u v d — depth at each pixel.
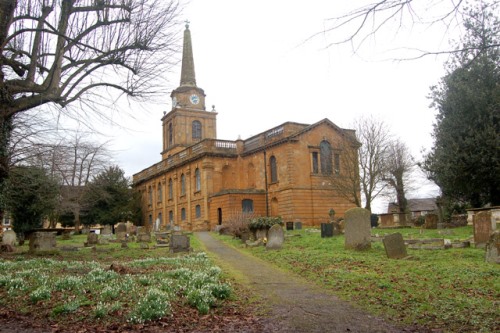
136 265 14.25
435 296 9.20
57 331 7.04
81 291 9.30
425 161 29.48
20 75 13.95
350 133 36.41
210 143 46.59
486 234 15.31
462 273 11.04
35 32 13.24
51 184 26.09
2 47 11.77
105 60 14.00
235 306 8.85
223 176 47.00
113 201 53.81
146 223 65.56
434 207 68.38
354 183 33.59
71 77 13.47
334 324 7.65
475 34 5.85
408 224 33.09
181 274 11.70
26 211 27.34
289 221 35.88
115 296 8.91
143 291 9.46
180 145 59.16
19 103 12.74
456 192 28.45
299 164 39.75
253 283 11.67
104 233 38.88
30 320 7.65
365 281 11.04
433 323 7.59
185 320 7.71
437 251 15.06
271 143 41.69
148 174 65.88
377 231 25.48
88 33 13.88
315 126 41.12
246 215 32.34
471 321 7.52
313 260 15.05
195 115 60.97
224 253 20.20
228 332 7.12
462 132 25.77
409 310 8.40
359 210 17.02
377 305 8.89
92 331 7.04
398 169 39.78
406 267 12.44
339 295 10.01
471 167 25.34
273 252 18.55
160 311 7.72
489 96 24.28
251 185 45.78
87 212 52.50
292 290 10.69
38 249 19.45
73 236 38.78
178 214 53.69
